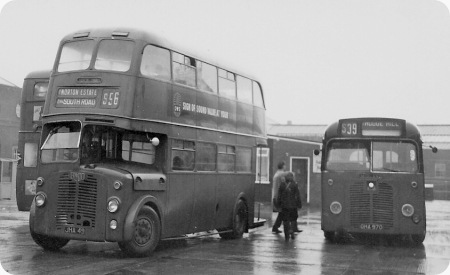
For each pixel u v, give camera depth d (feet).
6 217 64.28
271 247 43.39
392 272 32.99
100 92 37.14
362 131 47.06
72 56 38.63
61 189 36.70
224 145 48.19
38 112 58.23
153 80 38.60
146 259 36.27
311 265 34.83
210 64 46.55
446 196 158.71
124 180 35.78
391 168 46.01
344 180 46.42
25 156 58.03
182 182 41.70
